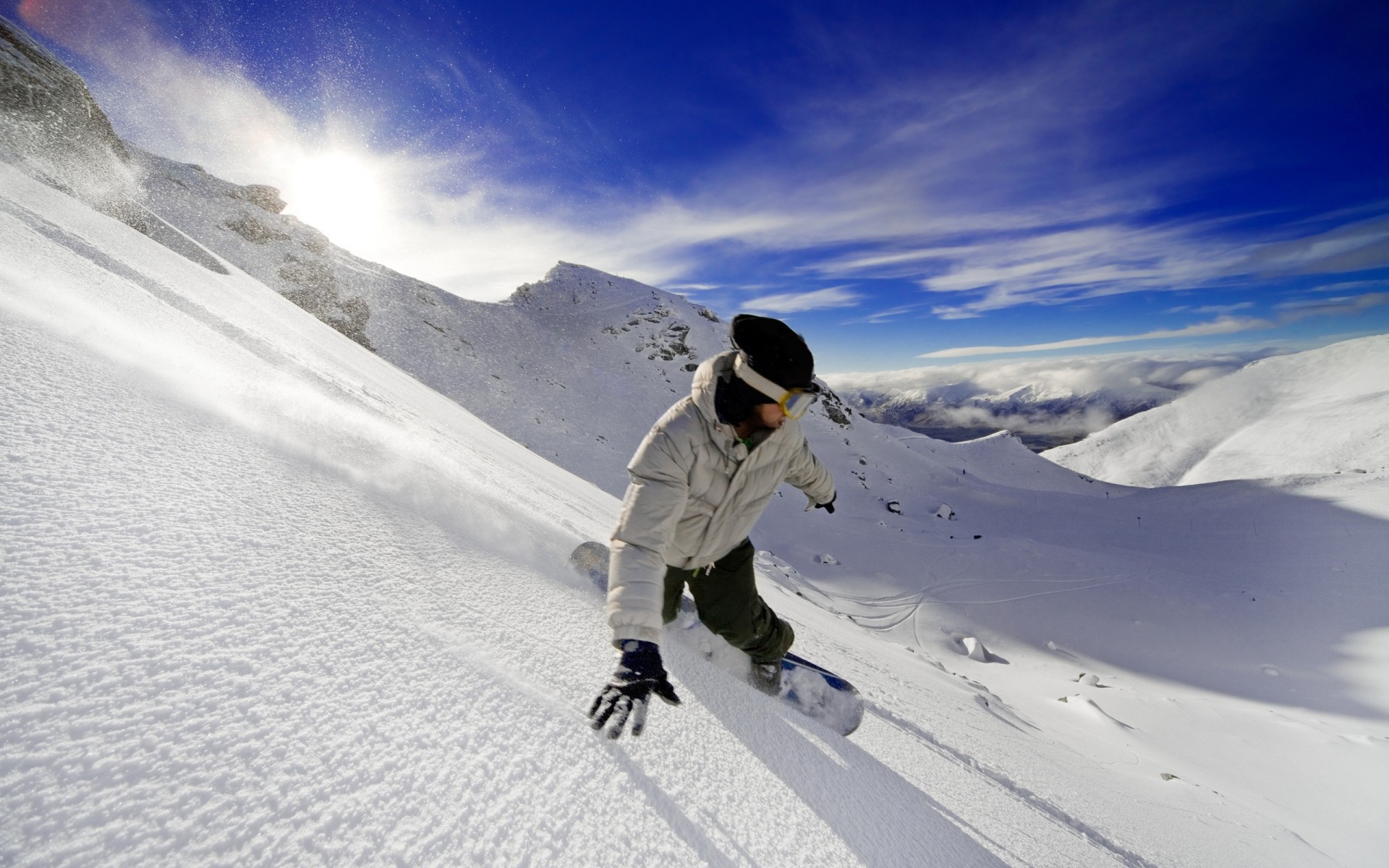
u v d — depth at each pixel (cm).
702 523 146
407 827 61
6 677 55
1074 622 2859
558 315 7112
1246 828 534
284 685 71
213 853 50
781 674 173
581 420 4503
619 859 72
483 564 144
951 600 3044
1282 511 4206
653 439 135
